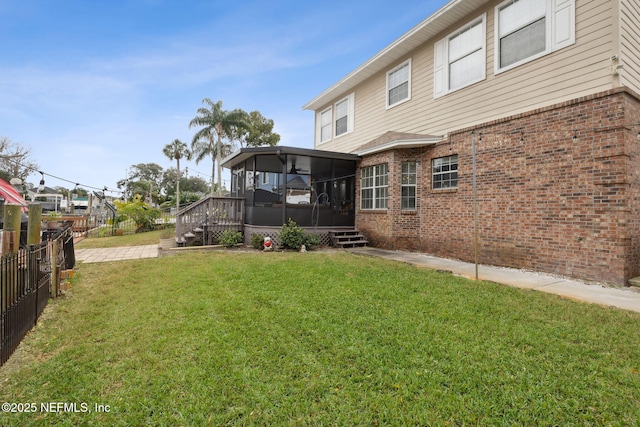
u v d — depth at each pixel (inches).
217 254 339.9
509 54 300.2
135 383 101.3
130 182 2124.8
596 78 237.8
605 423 83.3
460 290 200.2
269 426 82.9
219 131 1119.6
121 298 187.3
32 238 218.4
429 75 387.2
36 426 83.2
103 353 120.3
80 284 220.5
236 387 98.9
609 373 105.1
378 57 436.1
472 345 125.1
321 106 621.3
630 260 220.2
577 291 204.2
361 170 453.7
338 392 96.7
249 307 168.9
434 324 145.5
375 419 85.7
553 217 253.8
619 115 218.5
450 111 357.7
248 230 429.4
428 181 367.9
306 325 144.3
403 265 282.4
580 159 238.4
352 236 429.4
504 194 289.6
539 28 276.4
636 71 245.3
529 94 280.8
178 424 84.0
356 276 235.5
